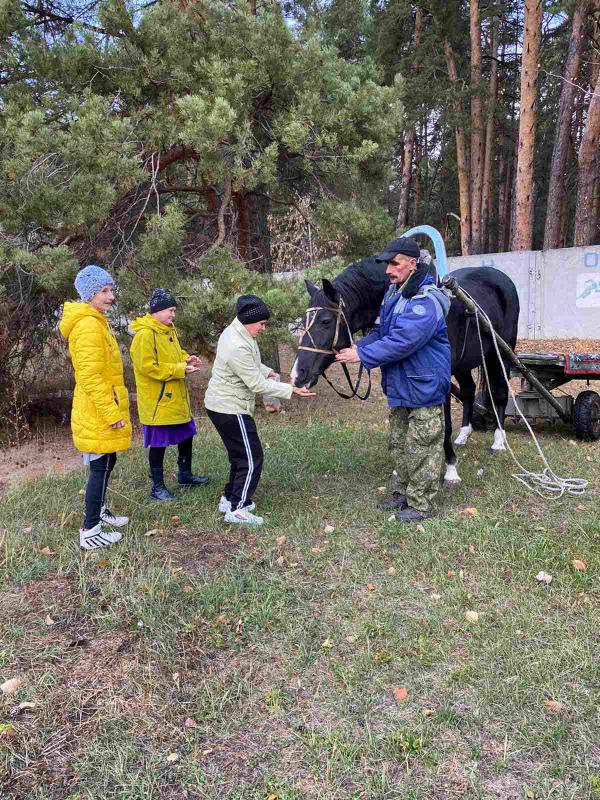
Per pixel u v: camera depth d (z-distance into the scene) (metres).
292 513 4.44
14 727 2.40
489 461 5.54
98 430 3.65
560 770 2.15
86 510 3.86
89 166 5.81
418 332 3.68
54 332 7.54
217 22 7.12
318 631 3.01
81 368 3.51
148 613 3.14
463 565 3.62
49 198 5.57
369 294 4.15
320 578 3.52
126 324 6.72
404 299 3.78
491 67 22.11
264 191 8.40
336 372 11.73
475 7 17.42
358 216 7.44
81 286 3.59
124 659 2.82
